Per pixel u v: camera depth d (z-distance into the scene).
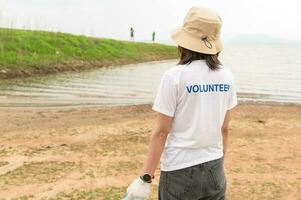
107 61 41.34
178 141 2.83
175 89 2.76
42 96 19.73
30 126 12.48
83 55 39.28
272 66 45.34
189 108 2.79
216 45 2.86
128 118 13.86
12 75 27.73
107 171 8.12
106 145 10.21
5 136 11.07
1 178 7.60
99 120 13.51
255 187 7.34
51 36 40.66
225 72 2.93
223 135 3.12
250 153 9.66
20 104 17.14
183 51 2.88
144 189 2.87
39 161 8.72
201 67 2.82
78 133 11.48
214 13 2.85
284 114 15.02
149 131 11.80
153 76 30.92
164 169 2.90
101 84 25.25
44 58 33.69
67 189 7.11
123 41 54.38
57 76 29.50
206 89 2.81
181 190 2.84
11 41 34.31
